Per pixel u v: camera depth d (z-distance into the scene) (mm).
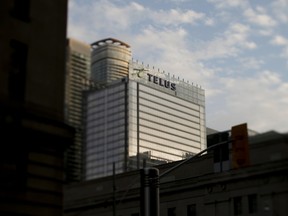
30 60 23078
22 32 23016
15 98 22266
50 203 22516
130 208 43688
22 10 23391
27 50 23109
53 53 23953
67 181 23141
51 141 22938
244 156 25281
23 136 21984
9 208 21094
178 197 53750
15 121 21797
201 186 50500
